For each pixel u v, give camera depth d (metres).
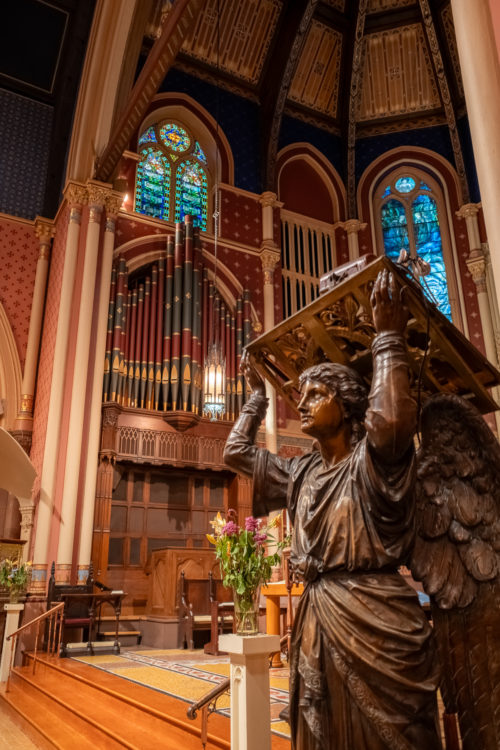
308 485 2.02
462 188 13.77
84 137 11.02
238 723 2.92
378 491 1.74
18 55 11.75
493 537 1.79
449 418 1.94
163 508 10.72
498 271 2.13
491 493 1.85
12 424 10.56
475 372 2.14
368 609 1.68
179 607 8.70
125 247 11.40
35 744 4.84
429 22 12.99
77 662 7.18
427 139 14.59
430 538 1.83
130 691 5.20
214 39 13.34
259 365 2.53
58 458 9.41
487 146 2.27
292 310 13.14
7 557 9.20
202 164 13.45
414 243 14.03
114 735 4.20
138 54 11.34
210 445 10.88
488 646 1.71
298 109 14.64
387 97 14.73
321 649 1.74
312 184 14.55
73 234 10.53
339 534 1.79
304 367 2.42
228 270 12.48
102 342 10.13
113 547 10.11
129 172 12.05
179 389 10.71
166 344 10.87
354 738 1.63
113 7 10.58
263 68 14.07
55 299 10.59
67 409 9.62
